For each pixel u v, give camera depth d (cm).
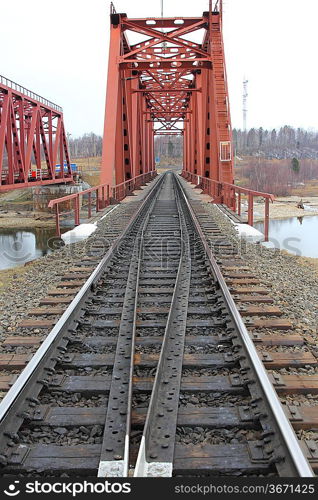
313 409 401
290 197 7562
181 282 780
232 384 437
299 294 795
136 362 485
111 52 2347
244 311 649
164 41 2406
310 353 516
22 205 4938
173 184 4425
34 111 3791
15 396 381
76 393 433
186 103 5275
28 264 1180
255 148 17200
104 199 2058
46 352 473
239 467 325
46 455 340
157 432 358
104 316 649
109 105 2272
